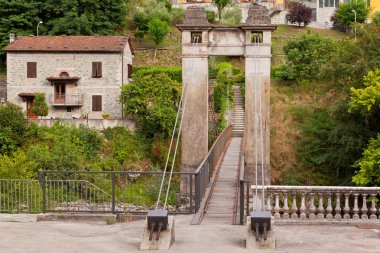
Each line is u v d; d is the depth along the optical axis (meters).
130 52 56.72
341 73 34.78
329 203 15.80
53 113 53.31
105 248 11.99
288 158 37.25
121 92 47.97
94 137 45.91
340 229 14.20
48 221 15.46
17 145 44.91
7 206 22.91
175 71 57.97
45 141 45.03
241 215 15.32
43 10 69.75
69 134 45.66
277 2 84.81
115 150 45.16
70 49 52.44
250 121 24.50
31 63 53.00
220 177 24.59
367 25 35.78
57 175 26.42
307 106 43.56
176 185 28.36
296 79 52.31
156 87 46.09
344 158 34.06
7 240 12.65
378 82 29.69
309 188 15.72
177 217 16.22
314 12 87.81
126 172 15.69
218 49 24.67
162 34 71.19
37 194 22.98
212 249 11.88
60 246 12.12
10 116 45.28
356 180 28.84
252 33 24.48
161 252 11.64
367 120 32.28
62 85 53.12
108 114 52.59
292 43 53.97
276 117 42.06
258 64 24.34
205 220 16.34
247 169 24.48
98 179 24.38
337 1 86.88
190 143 24.72
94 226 14.65
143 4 79.00
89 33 69.00
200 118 24.67
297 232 13.73
